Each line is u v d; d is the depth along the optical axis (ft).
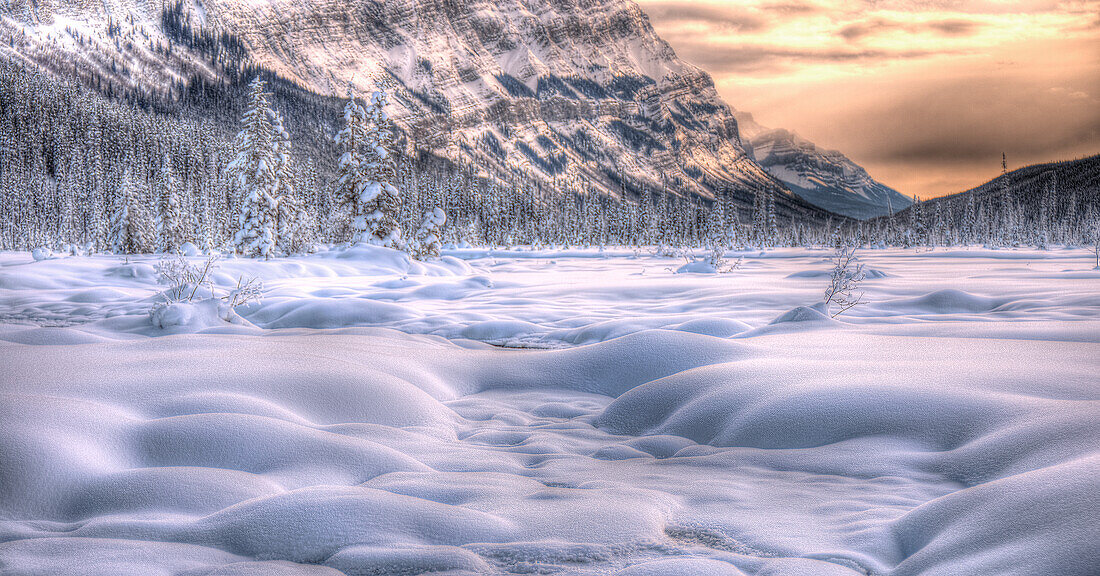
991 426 15.46
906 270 116.57
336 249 124.67
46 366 23.17
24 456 13.47
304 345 29.78
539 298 71.10
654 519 11.97
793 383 20.17
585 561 10.23
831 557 10.23
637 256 223.30
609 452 17.70
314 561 10.64
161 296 48.52
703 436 19.02
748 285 79.10
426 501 12.41
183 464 15.08
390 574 9.91
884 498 12.89
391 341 34.14
